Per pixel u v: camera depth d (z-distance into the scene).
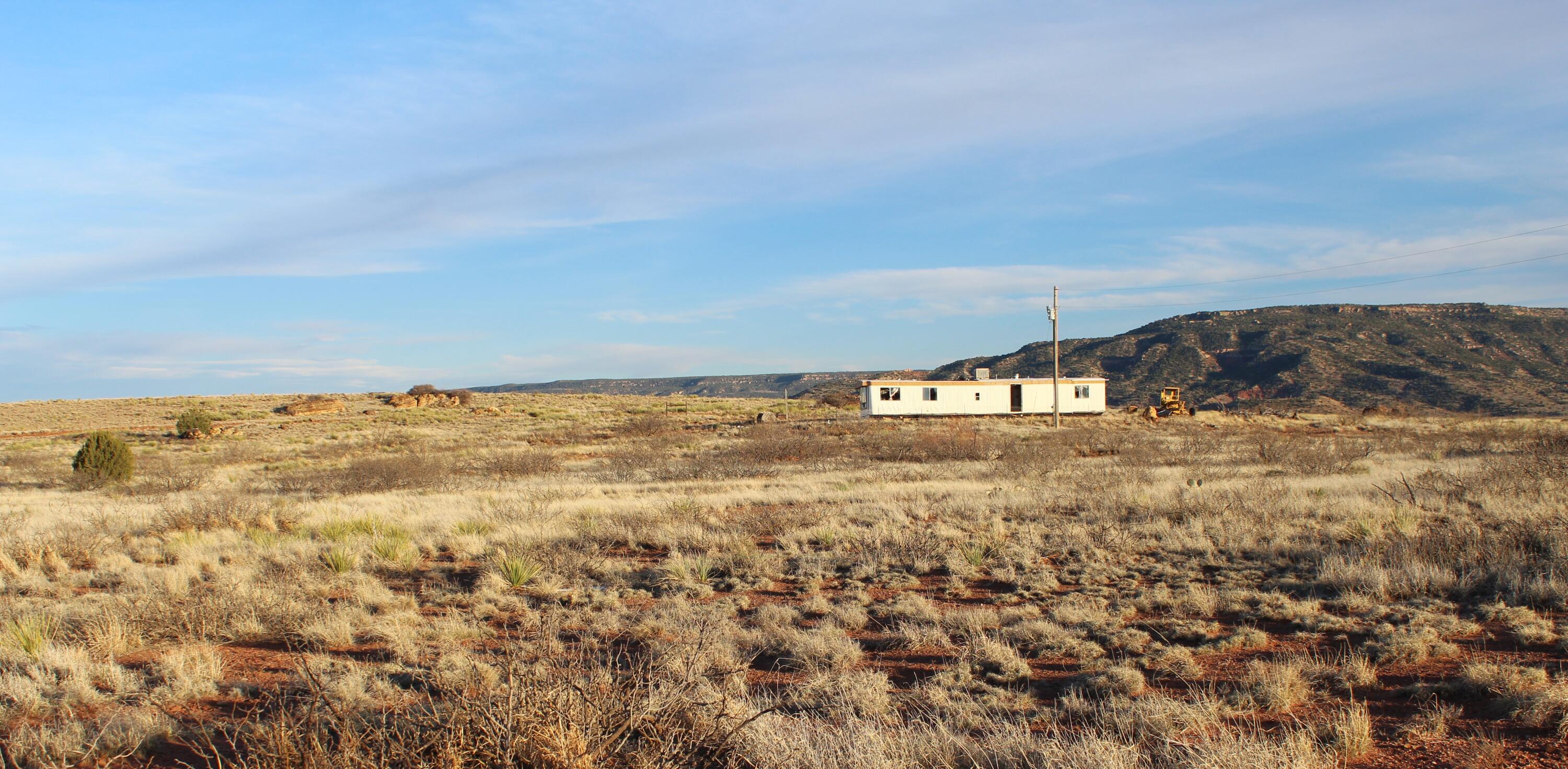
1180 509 14.74
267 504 18.95
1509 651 6.51
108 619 8.00
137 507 20.69
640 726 4.40
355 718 5.11
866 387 56.25
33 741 5.27
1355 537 11.49
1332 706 5.46
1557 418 48.41
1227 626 7.85
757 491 22.02
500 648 7.48
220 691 6.41
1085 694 5.95
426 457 31.75
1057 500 17.73
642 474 28.02
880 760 4.38
